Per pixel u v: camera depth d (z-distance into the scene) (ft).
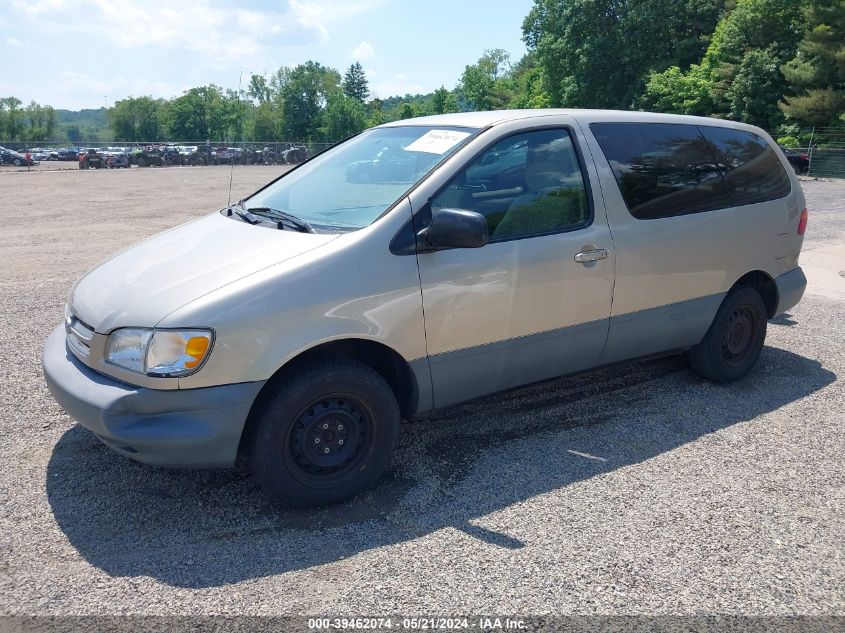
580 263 13.26
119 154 138.21
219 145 161.07
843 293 27.63
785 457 13.19
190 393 9.98
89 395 10.18
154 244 12.87
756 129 17.49
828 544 10.40
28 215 51.21
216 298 10.17
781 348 20.10
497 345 12.56
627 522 10.87
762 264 16.69
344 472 11.26
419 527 10.71
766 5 127.95
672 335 15.29
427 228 11.55
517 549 10.13
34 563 9.69
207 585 9.26
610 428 14.35
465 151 12.39
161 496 11.53
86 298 11.35
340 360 11.03
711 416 15.03
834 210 57.16
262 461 10.58
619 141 14.46
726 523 10.90
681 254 14.84
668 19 151.64
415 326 11.52
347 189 12.97
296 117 294.05
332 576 9.46
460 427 14.33
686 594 9.21
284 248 11.22
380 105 378.12
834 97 114.21
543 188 13.12
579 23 158.61
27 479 11.99
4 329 20.83
